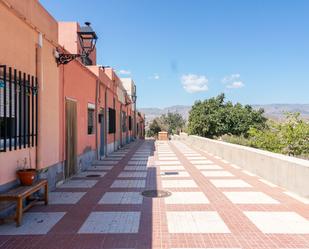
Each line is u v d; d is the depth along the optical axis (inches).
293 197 312.0
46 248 190.1
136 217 248.5
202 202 293.1
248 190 343.9
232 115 1159.6
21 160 270.8
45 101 326.3
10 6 247.4
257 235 209.3
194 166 539.8
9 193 233.6
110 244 195.5
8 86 250.4
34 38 300.5
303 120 565.9
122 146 1067.3
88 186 371.2
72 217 249.4
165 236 208.2
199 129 1197.7
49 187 339.9
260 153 430.0
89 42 495.8
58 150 372.2
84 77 507.8
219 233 213.2
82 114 497.4
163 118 2832.2
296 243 195.5
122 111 1092.5
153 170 496.1
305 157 512.4
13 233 214.7
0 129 242.7
